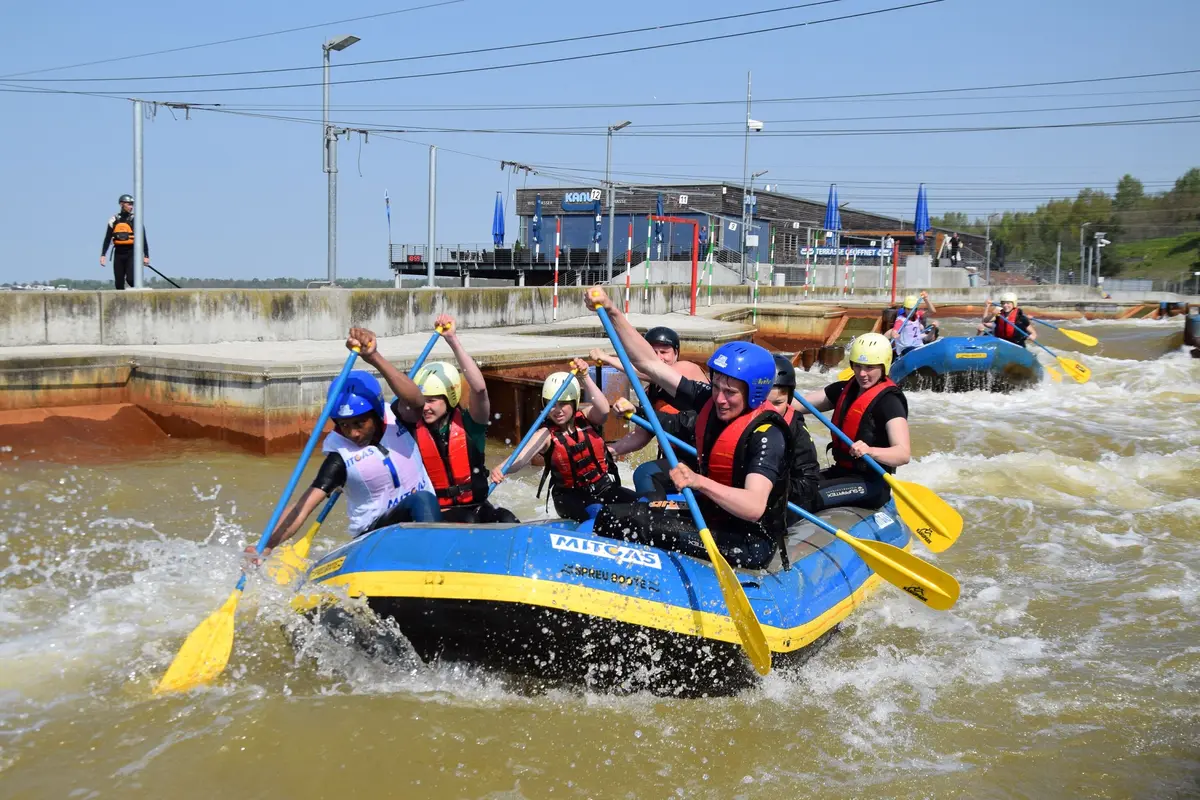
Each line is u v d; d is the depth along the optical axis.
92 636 5.10
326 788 3.79
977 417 13.86
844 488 6.23
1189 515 8.51
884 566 5.25
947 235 65.00
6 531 6.84
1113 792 3.95
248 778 3.84
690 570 4.70
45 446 9.10
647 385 6.73
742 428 4.67
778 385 5.66
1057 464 10.38
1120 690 4.93
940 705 4.73
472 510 5.36
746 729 4.40
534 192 47.56
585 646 4.42
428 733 4.23
